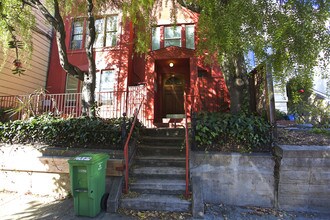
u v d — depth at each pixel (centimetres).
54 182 459
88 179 348
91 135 488
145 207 376
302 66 364
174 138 542
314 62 352
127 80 896
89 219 345
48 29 1035
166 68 979
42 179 466
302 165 381
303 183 384
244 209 390
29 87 914
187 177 386
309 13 342
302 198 385
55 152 473
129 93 866
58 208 389
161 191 405
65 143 502
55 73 1025
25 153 479
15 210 381
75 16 826
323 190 379
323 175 379
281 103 763
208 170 421
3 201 421
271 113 449
